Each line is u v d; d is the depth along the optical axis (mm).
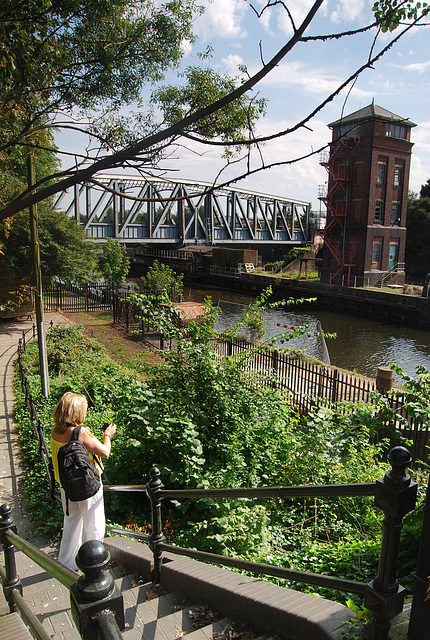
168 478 6465
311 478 6805
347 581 2203
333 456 7309
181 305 22797
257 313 8445
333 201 46938
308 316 42219
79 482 3795
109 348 20453
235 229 72938
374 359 27219
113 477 6703
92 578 1209
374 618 2006
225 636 2922
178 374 7473
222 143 3145
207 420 6902
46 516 6258
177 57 5730
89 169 3184
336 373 11539
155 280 34469
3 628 3117
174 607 3568
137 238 61438
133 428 6742
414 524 4062
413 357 27828
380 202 45469
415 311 37656
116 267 38812
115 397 7324
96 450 3955
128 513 6410
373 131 42969
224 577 3531
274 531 5652
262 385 8219
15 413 10320
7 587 3367
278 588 3150
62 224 25922
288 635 2654
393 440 9086
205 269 67375
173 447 6234
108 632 1082
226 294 55812
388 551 1917
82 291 34375
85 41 5309
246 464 6754
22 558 5258
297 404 11070
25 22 4086
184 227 66562
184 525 5918
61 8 4688
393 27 2600
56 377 13594
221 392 7137
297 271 65375
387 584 1947
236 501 5656
